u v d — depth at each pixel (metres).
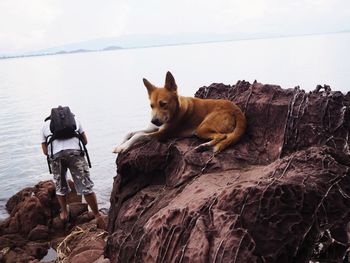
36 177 4.79
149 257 1.52
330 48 45.16
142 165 2.02
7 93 19.23
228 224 1.29
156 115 1.97
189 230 1.40
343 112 1.85
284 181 1.37
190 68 27.75
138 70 33.81
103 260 2.09
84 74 35.62
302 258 1.25
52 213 3.25
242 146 1.97
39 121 9.48
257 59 32.28
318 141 1.83
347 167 1.46
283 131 1.95
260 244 1.23
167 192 1.83
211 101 2.08
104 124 8.59
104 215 3.15
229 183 1.62
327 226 1.29
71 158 2.80
